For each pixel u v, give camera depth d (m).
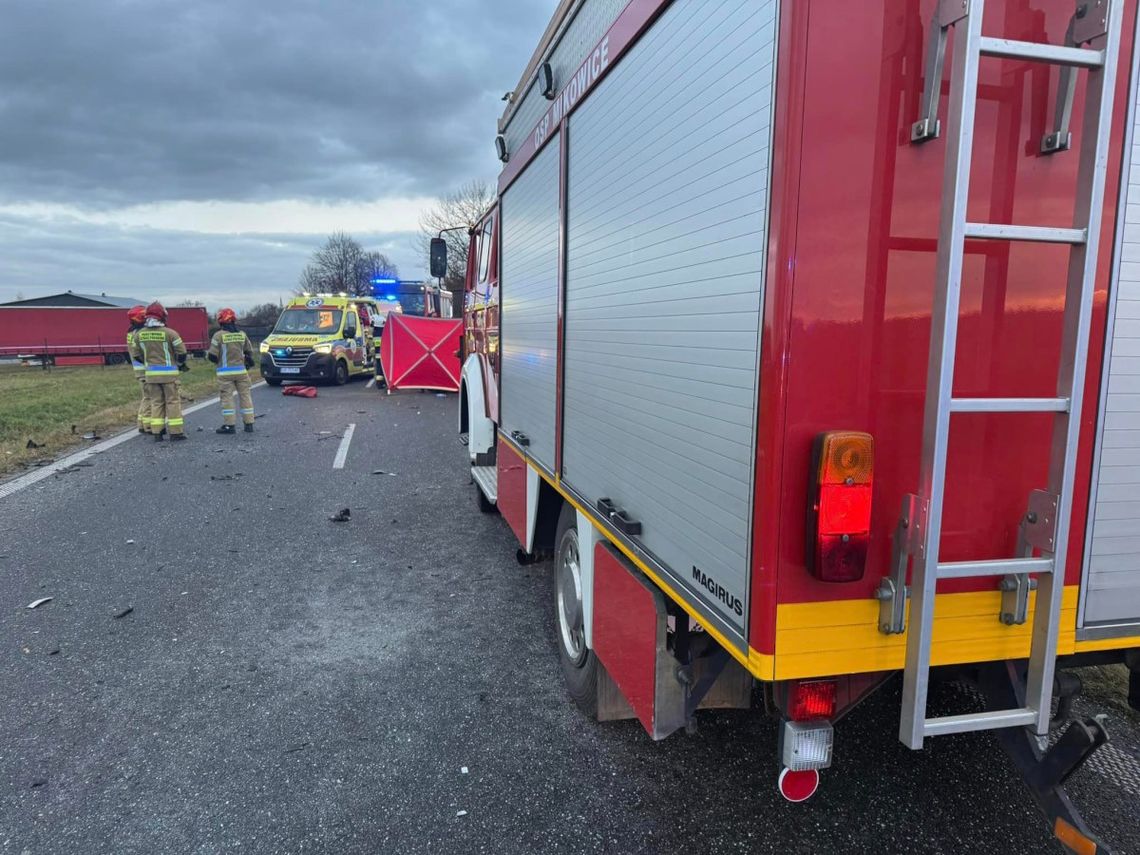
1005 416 1.84
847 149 1.64
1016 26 1.70
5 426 11.68
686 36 2.13
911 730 1.71
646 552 2.46
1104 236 1.82
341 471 8.71
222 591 4.98
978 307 1.78
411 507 7.14
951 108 1.54
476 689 3.68
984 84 1.71
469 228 6.99
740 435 1.82
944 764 3.03
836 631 1.78
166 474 8.49
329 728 3.33
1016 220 1.77
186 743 3.22
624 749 3.16
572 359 3.39
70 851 2.57
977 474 1.84
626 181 2.63
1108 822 2.66
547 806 2.79
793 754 1.89
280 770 3.03
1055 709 2.13
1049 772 1.82
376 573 5.35
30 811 2.78
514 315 4.82
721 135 1.91
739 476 1.82
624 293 2.65
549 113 3.76
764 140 1.69
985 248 1.77
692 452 2.10
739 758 3.09
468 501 7.37
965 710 2.77
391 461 9.31
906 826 2.67
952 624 1.88
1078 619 1.98
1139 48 1.75
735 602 1.85
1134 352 1.89
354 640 4.24
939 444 1.61
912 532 1.70
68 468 8.77
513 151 4.85
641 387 2.50
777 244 1.64
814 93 1.60
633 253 2.56
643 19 2.41
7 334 33.25
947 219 1.56
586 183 3.13
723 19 1.90
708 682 2.37
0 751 3.16
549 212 3.79
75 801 2.84
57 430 11.31
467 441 7.32
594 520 3.00
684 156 2.14
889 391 1.74
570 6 3.29
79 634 4.30
